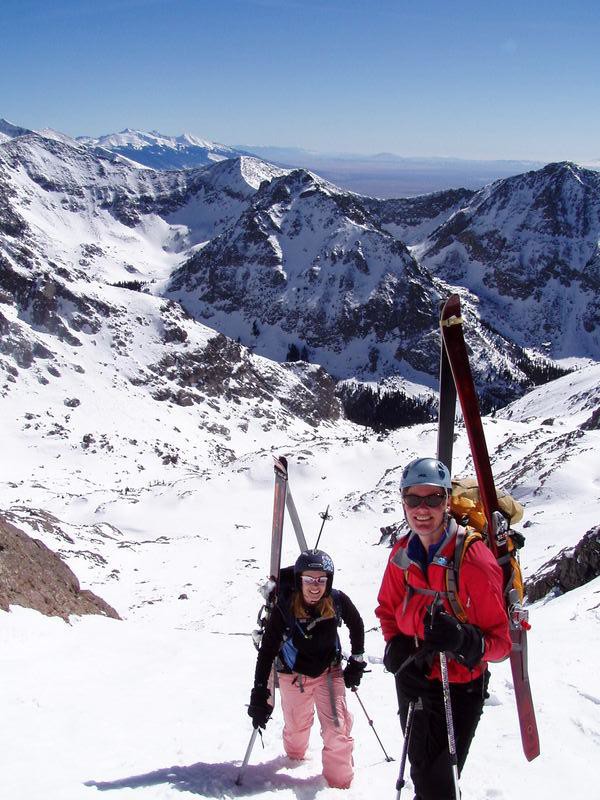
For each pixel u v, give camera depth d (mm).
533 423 121438
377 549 60219
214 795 5391
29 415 156750
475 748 6520
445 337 4277
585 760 6238
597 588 18547
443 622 4047
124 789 5375
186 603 46469
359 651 5977
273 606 5961
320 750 6621
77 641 10969
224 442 179625
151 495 97188
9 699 7695
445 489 4461
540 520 46531
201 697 8258
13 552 13156
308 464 105688
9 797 5121
